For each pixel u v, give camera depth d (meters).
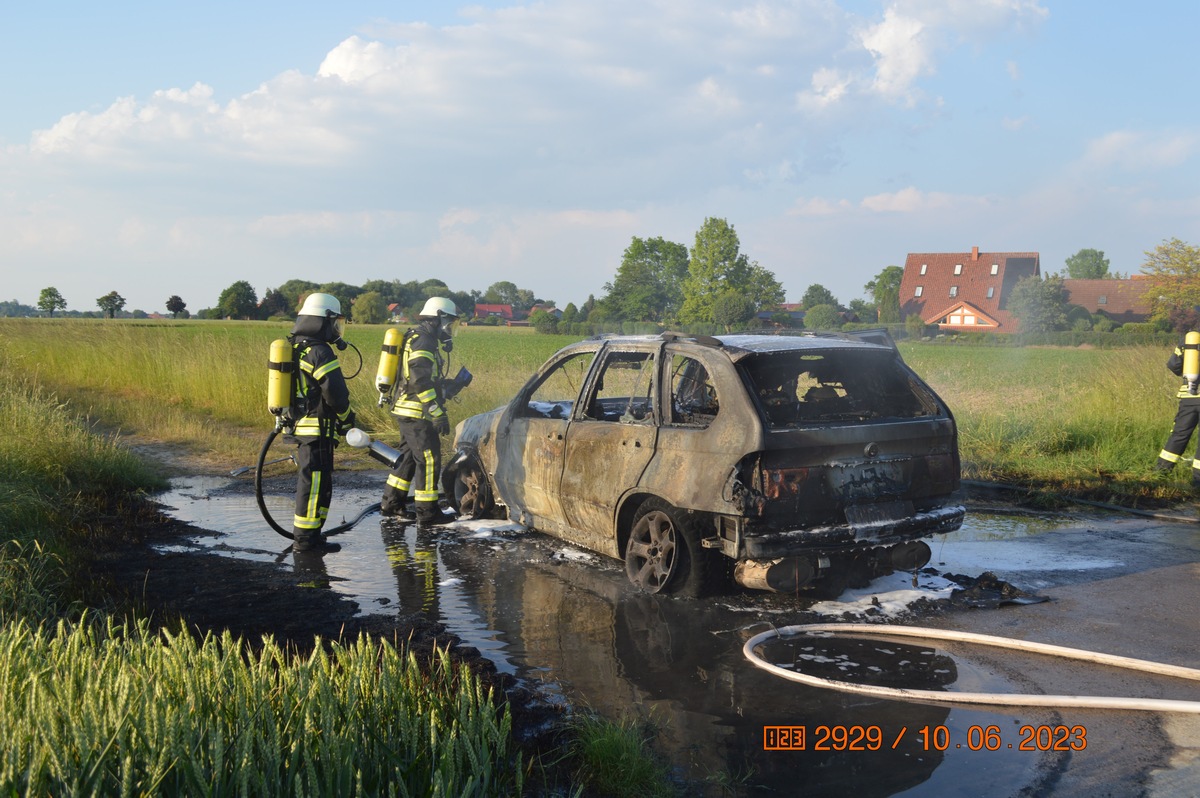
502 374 18.25
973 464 10.13
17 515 6.60
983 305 90.38
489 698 3.36
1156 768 3.43
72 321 32.97
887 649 4.71
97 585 5.82
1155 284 66.69
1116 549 6.81
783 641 4.84
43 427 9.39
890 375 5.90
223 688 3.26
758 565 5.29
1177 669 4.29
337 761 2.82
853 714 3.93
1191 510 8.26
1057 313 75.69
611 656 4.64
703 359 5.44
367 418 13.20
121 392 18.28
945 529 5.57
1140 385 12.00
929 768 3.45
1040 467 9.97
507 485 7.24
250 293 112.88
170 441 12.63
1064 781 3.34
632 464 5.76
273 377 6.78
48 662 3.47
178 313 112.19
